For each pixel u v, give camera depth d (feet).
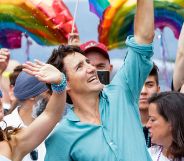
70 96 19.58
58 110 19.08
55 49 19.74
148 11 19.62
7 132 19.38
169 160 20.22
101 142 18.83
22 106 23.36
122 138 18.84
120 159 18.58
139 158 18.67
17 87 23.16
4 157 18.88
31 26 29.32
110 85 19.84
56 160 19.06
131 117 19.25
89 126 19.04
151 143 21.13
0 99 19.40
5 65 21.48
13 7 29.27
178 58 22.08
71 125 19.16
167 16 29.55
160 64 33.99
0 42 30.30
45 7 28.89
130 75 19.54
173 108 19.16
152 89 24.97
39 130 19.13
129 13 28.96
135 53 19.53
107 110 19.34
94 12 29.40
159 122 19.30
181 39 22.03
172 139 19.11
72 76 19.36
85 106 19.44
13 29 29.78
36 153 22.57
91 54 26.27
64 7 28.99
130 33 29.32
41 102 23.04
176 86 22.34
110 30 29.22
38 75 18.72
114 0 29.12
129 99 19.54
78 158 18.84
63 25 28.68
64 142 19.01
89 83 19.33
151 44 19.62
